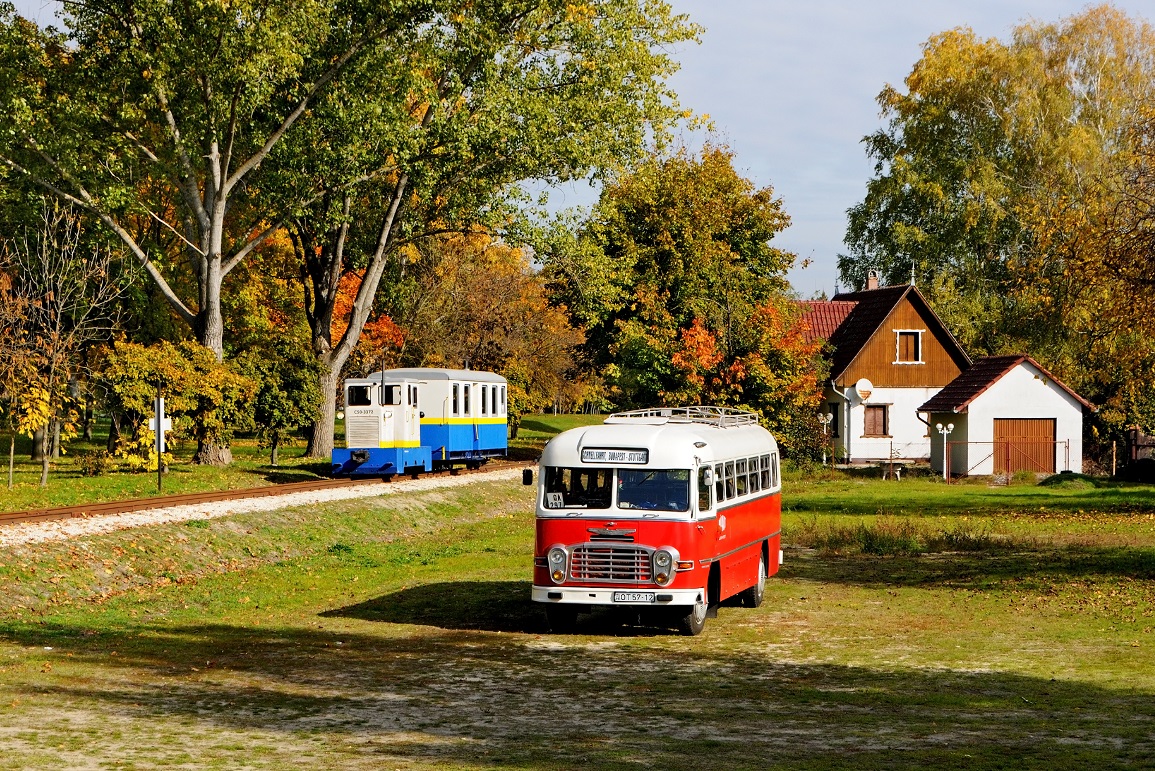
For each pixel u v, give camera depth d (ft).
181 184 137.39
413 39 137.69
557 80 150.10
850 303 245.04
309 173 136.15
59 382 125.59
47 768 30.60
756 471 66.90
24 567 66.44
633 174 162.81
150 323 170.91
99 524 80.94
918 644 53.16
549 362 243.19
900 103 244.83
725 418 68.08
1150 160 111.04
